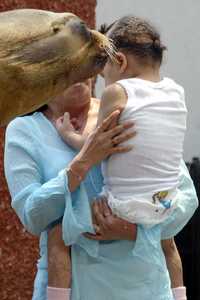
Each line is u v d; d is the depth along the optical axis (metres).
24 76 2.77
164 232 5.88
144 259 5.57
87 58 2.90
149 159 5.34
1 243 9.39
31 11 2.91
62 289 5.54
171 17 12.52
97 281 5.57
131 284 5.59
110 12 11.95
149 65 5.63
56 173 5.64
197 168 11.05
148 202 5.38
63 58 2.83
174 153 5.46
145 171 5.37
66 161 5.68
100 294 5.57
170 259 6.14
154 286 5.62
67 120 5.74
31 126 5.79
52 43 2.82
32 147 5.72
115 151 5.36
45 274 5.76
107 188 5.50
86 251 5.57
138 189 5.38
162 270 5.67
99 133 5.35
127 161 5.35
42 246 5.82
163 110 5.41
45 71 2.79
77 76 2.90
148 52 5.59
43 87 2.80
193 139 12.73
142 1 12.24
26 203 5.54
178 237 11.12
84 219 5.44
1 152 9.30
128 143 5.33
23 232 9.52
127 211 5.38
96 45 2.94
